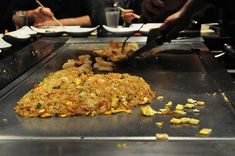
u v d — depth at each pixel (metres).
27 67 2.01
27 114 1.37
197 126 1.25
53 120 1.32
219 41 2.74
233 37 2.64
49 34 2.89
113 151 1.06
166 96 1.58
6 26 3.85
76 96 1.40
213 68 1.98
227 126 1.25
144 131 1.21
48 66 2.08
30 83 1.77
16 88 1.70
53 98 1.40
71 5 4.24
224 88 1.64
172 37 2.17
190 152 1.05
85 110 1.37
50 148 1.09
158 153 1.04
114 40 2.70
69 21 3.83
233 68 2.29
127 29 2.87
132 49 2.30
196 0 2.19
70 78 1.58
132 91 1.49
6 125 1.28
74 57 2.27
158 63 2.12
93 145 1.10
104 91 1.44
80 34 2.90
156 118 1.33
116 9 3.01
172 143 1.11
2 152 1.07
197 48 2.45
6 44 2.34
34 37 2.82
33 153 1.06
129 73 1.94
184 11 2.20
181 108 1.42
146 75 1.90
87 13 4.05
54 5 4.22
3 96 1.59
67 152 1.06
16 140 1.15
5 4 3.92
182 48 2.46
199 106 1.45
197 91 1.64
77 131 1.22
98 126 1.27
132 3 4.09
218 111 1.39
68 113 1.36
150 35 2.25
